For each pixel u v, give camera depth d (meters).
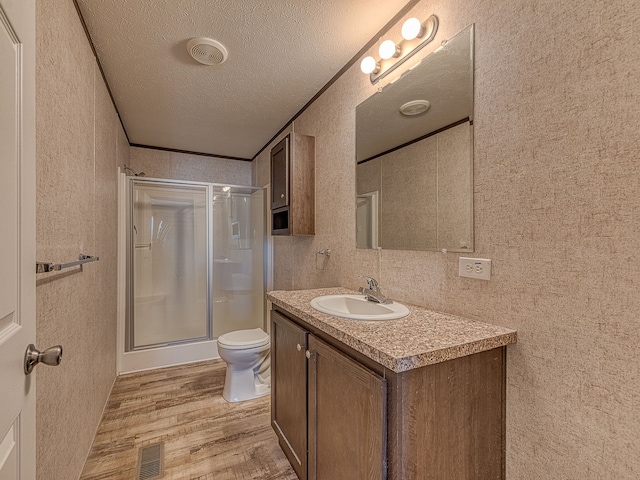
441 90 1.35
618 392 0.81
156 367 2.88
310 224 2.37
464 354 0.94
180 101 2.44
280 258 3.13
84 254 1.58
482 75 1.18
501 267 1.10
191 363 3.00
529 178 1.02
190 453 1.69
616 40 0.81
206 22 1.59
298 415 1.43
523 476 1.02
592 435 0.86
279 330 1.67
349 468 1.05
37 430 1.02
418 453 0.89
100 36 1.68
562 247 0.93
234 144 3.53
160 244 3.17
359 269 1.88
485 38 1.17
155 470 1.56
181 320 3.25
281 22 1.60
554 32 0.95
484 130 1.17
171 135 3.21
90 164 1.71
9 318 0.65
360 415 0.99
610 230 0.83
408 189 1.52
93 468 1.57
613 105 0.82
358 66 1.88
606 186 0.84
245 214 3.56
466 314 1.24
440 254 1.35
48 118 1.10
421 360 0.86
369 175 1.79
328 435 1.18
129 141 3.39
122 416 2.04
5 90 0.63
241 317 3.54
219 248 3.43
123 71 2.02
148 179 3.03
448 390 0.94
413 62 1.51
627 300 0.80
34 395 0.76
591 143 0.87
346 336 1.04
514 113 1.06
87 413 1.64
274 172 2.61
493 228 1.13
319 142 2.32
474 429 1.00
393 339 0.98
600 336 0.85
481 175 1.18
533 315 1.01
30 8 0.75
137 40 1.72
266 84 2.20
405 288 1.54
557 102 0.94
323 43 1.77
